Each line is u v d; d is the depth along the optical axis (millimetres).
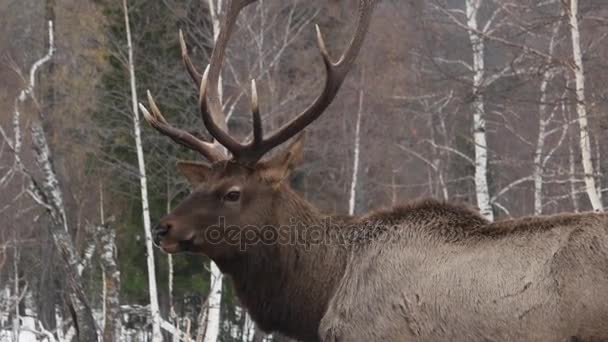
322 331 19266
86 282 34250
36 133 28375
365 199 64875
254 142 19766
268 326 20266
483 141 45688
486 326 17844
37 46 56312
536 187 47125
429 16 48656
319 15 56625
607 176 37625
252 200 19797
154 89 50719
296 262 19891
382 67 57906
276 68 52125
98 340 27438
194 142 20891
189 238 19578
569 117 47750
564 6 34812
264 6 52344
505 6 39375
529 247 17922
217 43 22219
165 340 53375
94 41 54312
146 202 47781
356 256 19453
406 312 18453
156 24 50594
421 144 63594
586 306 17203
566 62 34594
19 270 59344
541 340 17484
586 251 17422
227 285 56344
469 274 18125
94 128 50906
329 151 60688
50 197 28031
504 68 41562
